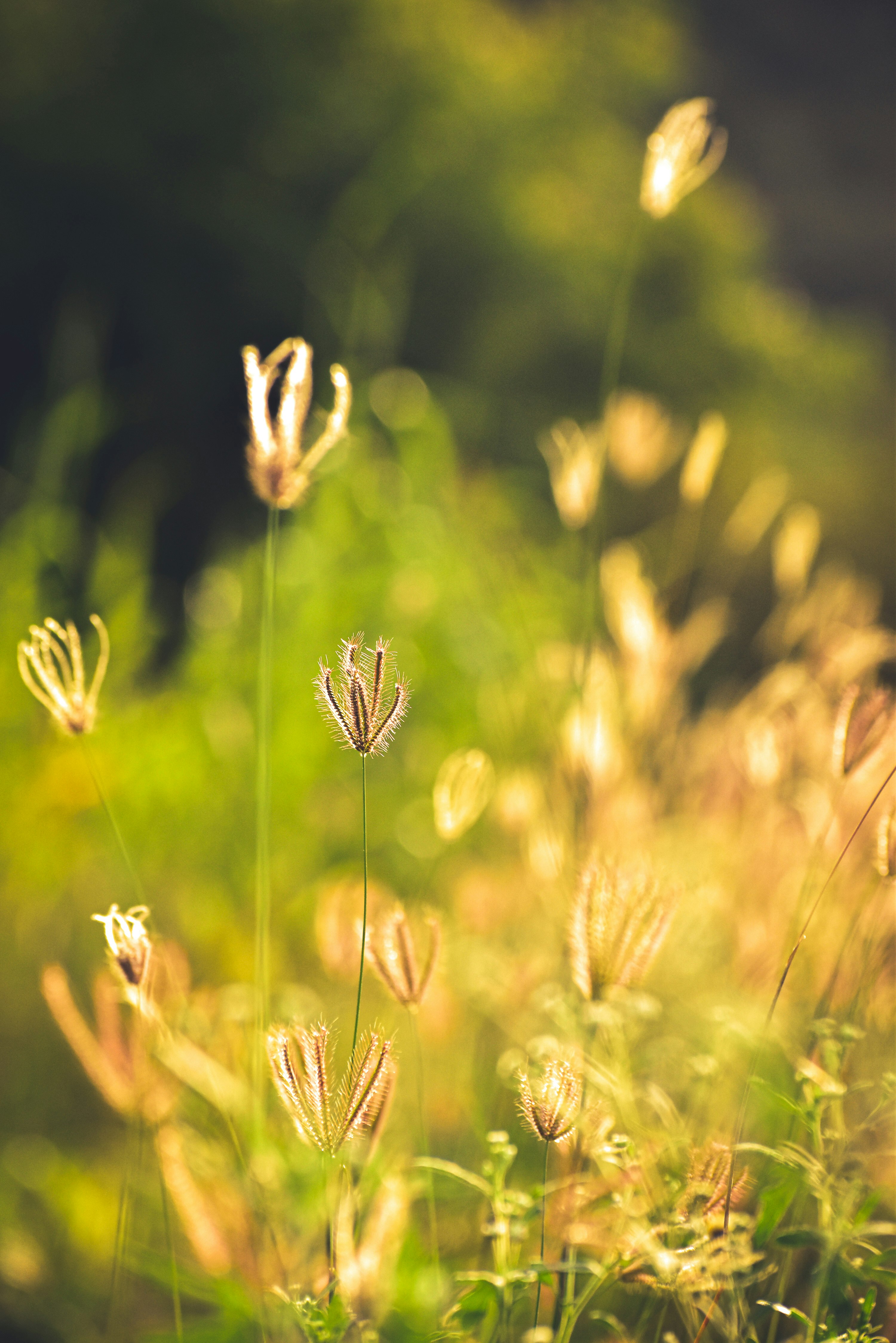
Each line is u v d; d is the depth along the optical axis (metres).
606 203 14.52
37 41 10.44
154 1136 1.47
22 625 2.42
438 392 8.61
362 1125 1.31
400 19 11.98
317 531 2.86
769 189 21.59
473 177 12.27
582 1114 1.39
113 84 10.61
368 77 11.48
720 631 1.93
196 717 2.68
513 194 12.80
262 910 1.46
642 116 19.41
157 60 10.59
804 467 12.27
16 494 2.96
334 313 3.90
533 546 3.42
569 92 14.00
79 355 3.12
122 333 10.57
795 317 16.30
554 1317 1.41
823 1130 1.45
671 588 1.77
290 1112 1.30
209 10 10.44
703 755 2.07
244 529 4.71
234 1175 1.52
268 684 1.44
